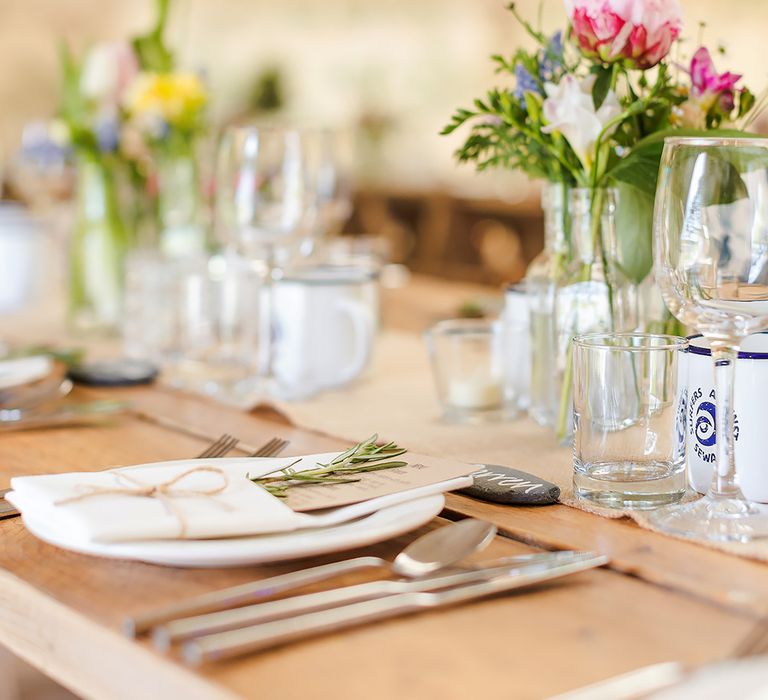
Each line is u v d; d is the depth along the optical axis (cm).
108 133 178
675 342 85
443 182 496
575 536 77
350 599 64
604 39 89
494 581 66
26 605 70
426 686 55
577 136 95
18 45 547
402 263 487
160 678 58
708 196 74
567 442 104
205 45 620
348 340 137
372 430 112
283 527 70
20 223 210
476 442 106
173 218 184
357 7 555
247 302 152
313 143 134
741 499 81
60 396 129
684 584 67
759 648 60
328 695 54
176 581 70
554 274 106
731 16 394
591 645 59
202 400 130
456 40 515
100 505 71
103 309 185
